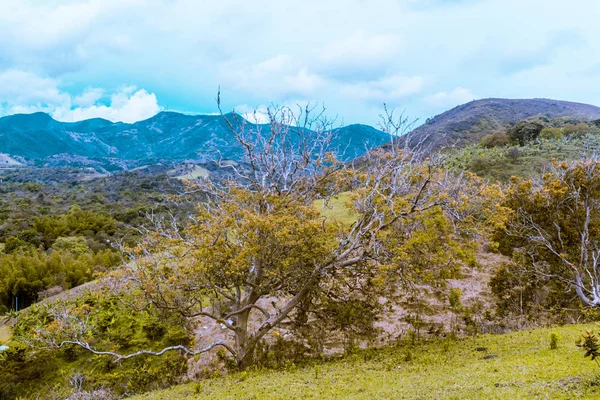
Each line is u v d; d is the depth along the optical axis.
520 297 19.58
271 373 13.05
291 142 18.86
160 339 21.61
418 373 10.84
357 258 15.72
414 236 14.89
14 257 49.44
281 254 14.37
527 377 8.67
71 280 47.38
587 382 7.52
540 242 19.31
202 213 15.99
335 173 18.88
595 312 15.95
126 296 19.81
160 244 15.52
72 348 20.69
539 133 75.06
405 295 22.73
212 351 18.97
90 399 15.72
